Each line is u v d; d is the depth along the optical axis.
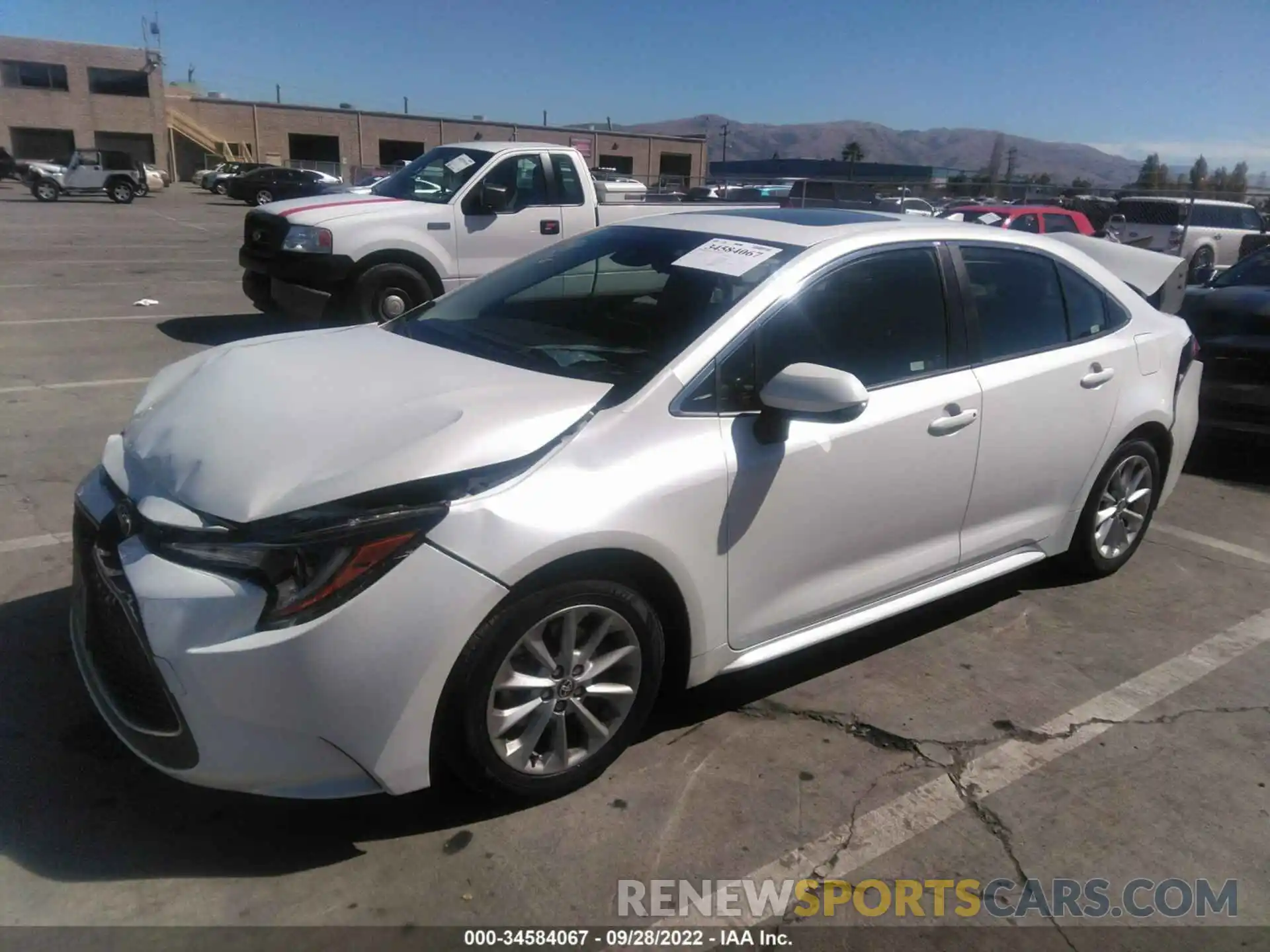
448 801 2.93
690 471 2.93
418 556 2.49
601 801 2.97
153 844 2.71
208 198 43.38
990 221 18.22
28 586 4.13
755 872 2.72
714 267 3.45
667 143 72.19
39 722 3.21
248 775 2.50
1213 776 3.25
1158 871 2.81
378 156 67.62
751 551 3.14
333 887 2.58
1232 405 6.41
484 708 2.67
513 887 2.62
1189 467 6.82
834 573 3.45
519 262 4.23
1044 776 3.21
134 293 12.73
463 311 3.92
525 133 70.75
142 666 2.53
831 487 3.28
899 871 2.76
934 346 3.67
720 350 3.11
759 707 3.53
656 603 3.03
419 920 2.49
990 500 3.90
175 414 3.07
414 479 2.57
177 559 2.52
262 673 2.41
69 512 4.96
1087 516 4.47
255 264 9.38
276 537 2.46
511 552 2.57
